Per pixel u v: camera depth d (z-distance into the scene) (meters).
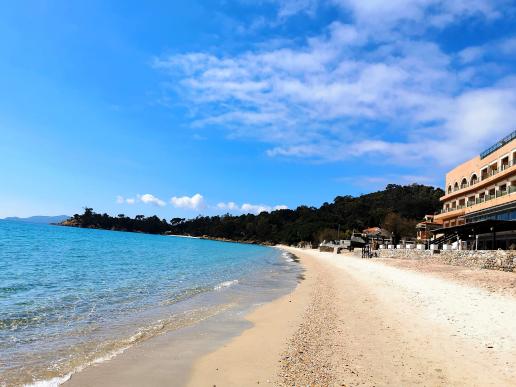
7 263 36.44
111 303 19.19
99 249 64.81
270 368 10.16
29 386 8.82
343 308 18.28
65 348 11.77
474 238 44.44
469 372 9.43
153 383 9.19
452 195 61.28
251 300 21.75
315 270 44.34
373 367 9.98
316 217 171.12
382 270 36.72
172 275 33.06
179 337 13.45
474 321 13.89
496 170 49.47
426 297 19.16
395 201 156.62
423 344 11.71
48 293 21.28
